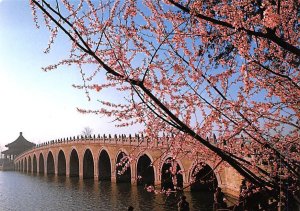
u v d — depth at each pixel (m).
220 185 37.38
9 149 176.75
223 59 8.27
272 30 6.29
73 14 6.34
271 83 8.32
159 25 7.27
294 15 7.55
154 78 7.21
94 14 6.48
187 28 7.41
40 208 49.19
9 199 59.34
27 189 72.94
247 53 7.28
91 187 67.81
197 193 45.62
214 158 8.53
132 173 63.22
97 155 79.56
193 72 7.66
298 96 8.17
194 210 35.56
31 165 133.88
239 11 6.57
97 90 7.05
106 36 6.62
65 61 6.80
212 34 7.38
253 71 8.20
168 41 7.35
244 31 6.46
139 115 7.36
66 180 87.25
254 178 7.35
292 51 6.30
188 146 8.27
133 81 6.21
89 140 83.94
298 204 6.94
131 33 6.86
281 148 8.45
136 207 43.03
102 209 44.78
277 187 7.47
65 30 5.90
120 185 66.25
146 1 7.19
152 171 63.53
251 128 8.14
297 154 8.44
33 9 6.34
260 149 8.16
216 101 8.06
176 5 6.48
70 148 96.06
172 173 9.23
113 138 71.06
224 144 8.37
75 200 53.47
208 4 7.21
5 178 108.38
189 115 7.85
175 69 7.48
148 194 52.34
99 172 80.12
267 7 6.30
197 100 7.79
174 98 7.68
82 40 5.87
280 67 8.39
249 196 8.90
